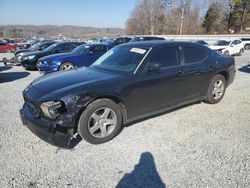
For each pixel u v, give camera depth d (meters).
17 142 3.78
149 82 4.16
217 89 5.65
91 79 3.85
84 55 9.98
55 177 2.93
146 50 4.37
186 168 3.10
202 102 5.79
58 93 3.41
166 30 63.53
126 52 4.63
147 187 2.75
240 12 54.16
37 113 3.45
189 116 4.88
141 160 3.29
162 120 4.66
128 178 2.91
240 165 3.16
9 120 4.69
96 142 3.70
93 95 3.52
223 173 2.99
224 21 57.69
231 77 5.96
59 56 9.72
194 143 3.75
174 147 3.63
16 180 2.86
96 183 2.83
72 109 3.37
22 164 3.19
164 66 4.46
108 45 10.81
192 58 5.00
